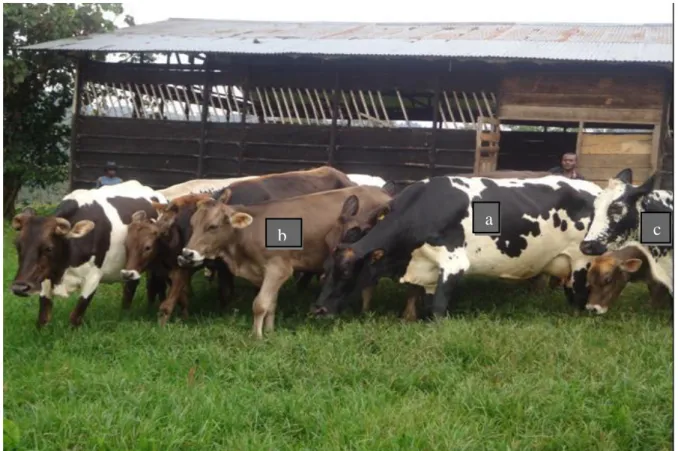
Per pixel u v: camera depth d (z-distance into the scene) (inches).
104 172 659.4
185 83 645.3
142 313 415.8
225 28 735.7
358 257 389.1
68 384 320.2
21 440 285.7
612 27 709.3
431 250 399.2
